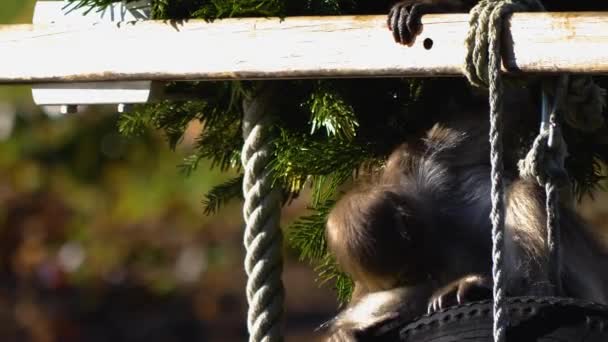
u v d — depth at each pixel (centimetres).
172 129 911
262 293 810
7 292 2542
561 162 682
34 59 810
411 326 714
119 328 2605
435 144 888
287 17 741
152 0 791
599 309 680
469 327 694
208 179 2128
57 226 2350
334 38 718
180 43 763
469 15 672
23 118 2194
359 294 876
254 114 809
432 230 867
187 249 2364
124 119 903
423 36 692
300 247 931
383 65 704
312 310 2920
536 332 675
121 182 2202
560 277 749
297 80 809
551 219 686
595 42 641
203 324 2747
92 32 792
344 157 832
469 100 890
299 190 883
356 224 843
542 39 651
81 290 2492
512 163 860
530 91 854
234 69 745
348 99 825
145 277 2398
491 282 791
